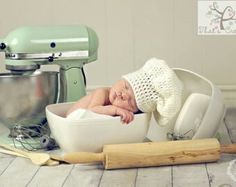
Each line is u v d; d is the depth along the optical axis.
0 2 1.54
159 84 1.01
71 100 1.20
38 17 1.55
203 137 1.05
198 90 1.15
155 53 1.55
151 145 0.97
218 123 1.07
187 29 1.52
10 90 1.11
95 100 1.06
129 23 1.53
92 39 1.18
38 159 1.02
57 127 1.02
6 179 0.93
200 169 0.96
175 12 1.52
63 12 1.54
